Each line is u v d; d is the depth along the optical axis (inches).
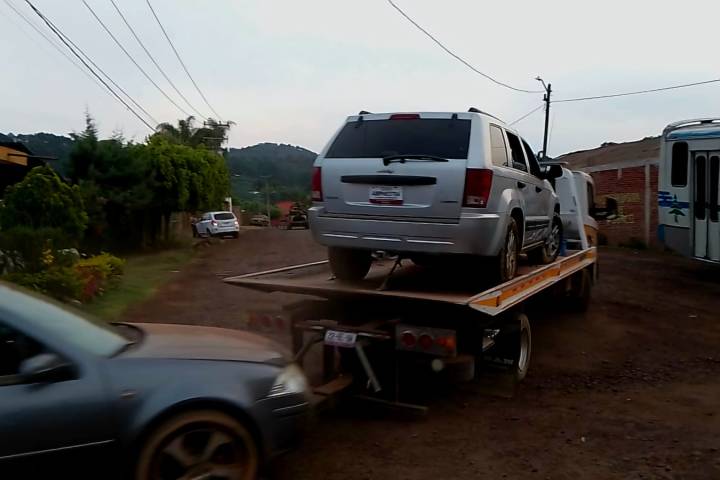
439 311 236.2
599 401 270.1
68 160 945.5
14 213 617.3
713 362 339.3
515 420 242.7
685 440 224.8
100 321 181.9
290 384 173.2
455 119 257.1
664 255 863.7
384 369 242.8
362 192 258.4
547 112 1454.2
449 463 201.2
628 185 1000.2
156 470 152.3
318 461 200.8
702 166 598.9
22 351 148.6
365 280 288.5
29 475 141.7
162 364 158.2
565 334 393.4
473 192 243.8
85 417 145.7
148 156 1019.9
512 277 277.4
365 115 270.7
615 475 194.5
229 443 159.3
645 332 406.3
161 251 1034.1
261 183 4082.2
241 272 711.7
